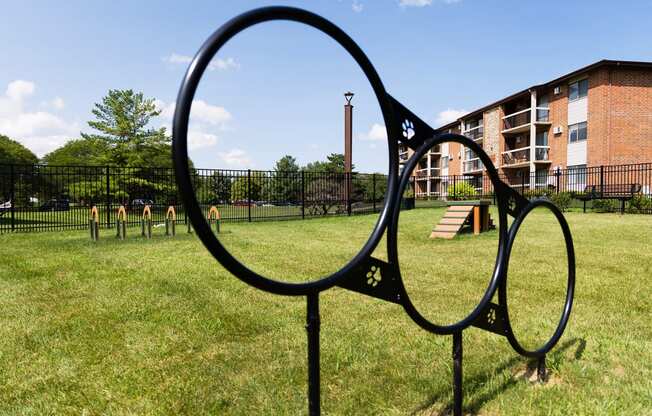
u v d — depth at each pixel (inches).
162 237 325.1
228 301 136.1
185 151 32.0
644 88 849.5
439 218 490.0
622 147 840.3
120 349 98.1
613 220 401.7
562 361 87.7
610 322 113.3
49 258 222.8
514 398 73.1
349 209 620.4
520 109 1156.5
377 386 79.0
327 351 94.7
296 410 71.2
